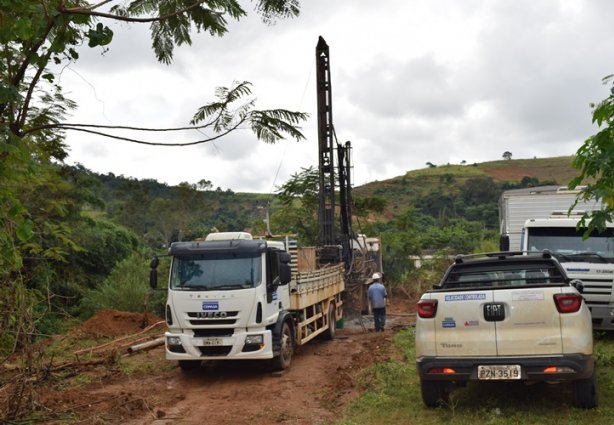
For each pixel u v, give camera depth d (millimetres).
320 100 20438
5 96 4871
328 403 8375
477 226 64000
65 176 18984
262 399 8922
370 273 21562
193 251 10867
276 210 31359
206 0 5496
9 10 4805
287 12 5691
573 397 6859
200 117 5465
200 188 53281
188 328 10586
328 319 14773
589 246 11828
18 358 7551
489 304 6672
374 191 116438
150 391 9734
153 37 5801
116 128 5406
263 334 10422
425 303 6945
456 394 7934
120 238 26547
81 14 5129
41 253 10039
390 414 7375
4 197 5473
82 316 18797
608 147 6516
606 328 11055
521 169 137000
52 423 7562
